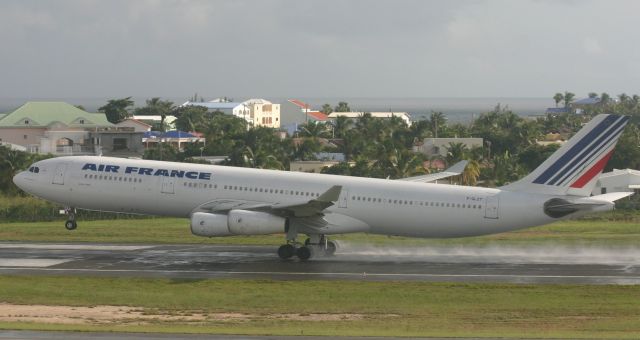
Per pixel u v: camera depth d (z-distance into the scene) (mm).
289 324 55156
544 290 66750
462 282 69750
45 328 51250
